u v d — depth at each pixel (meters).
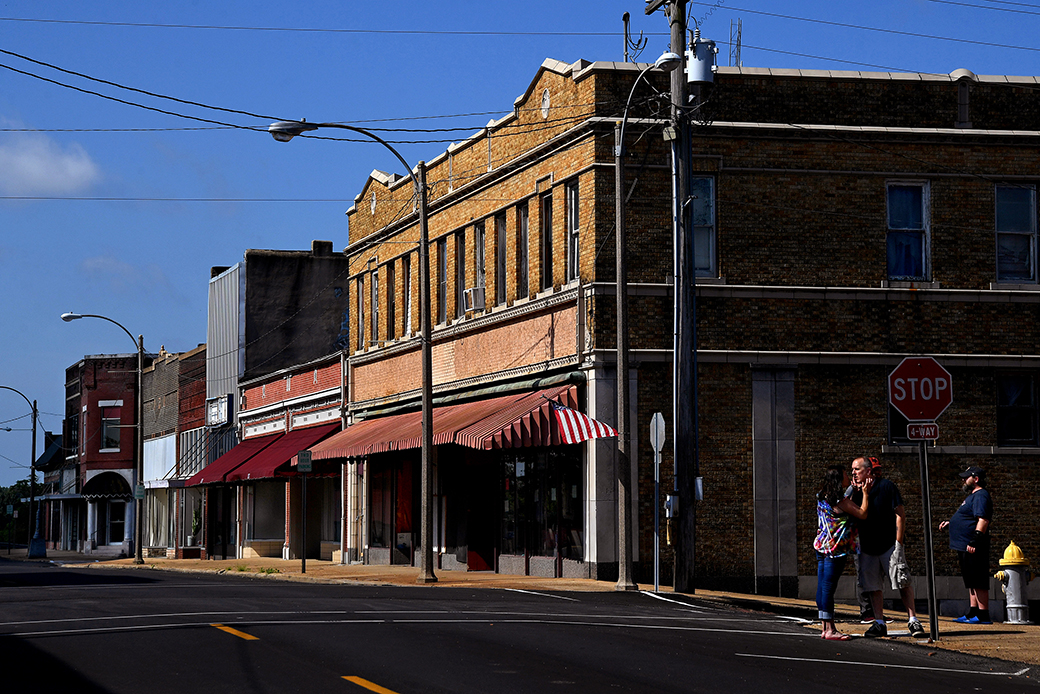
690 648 12.52
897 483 23.92
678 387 19.69
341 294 49.03
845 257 24.06
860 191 24.22
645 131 21.28
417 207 31.28
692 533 19.77
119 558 59.09
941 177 24.52
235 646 11.77
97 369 66.38
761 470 23.42
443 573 26.98
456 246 29.53
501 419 23.08
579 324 23.61
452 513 29.08
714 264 23.73
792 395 23.64
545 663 11.09
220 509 47.88
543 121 25.45
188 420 54.09
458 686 9.75
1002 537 24.09
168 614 14.69
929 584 14.04
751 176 23.88
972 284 24.50
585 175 23.80
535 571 25.30
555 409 22.67
